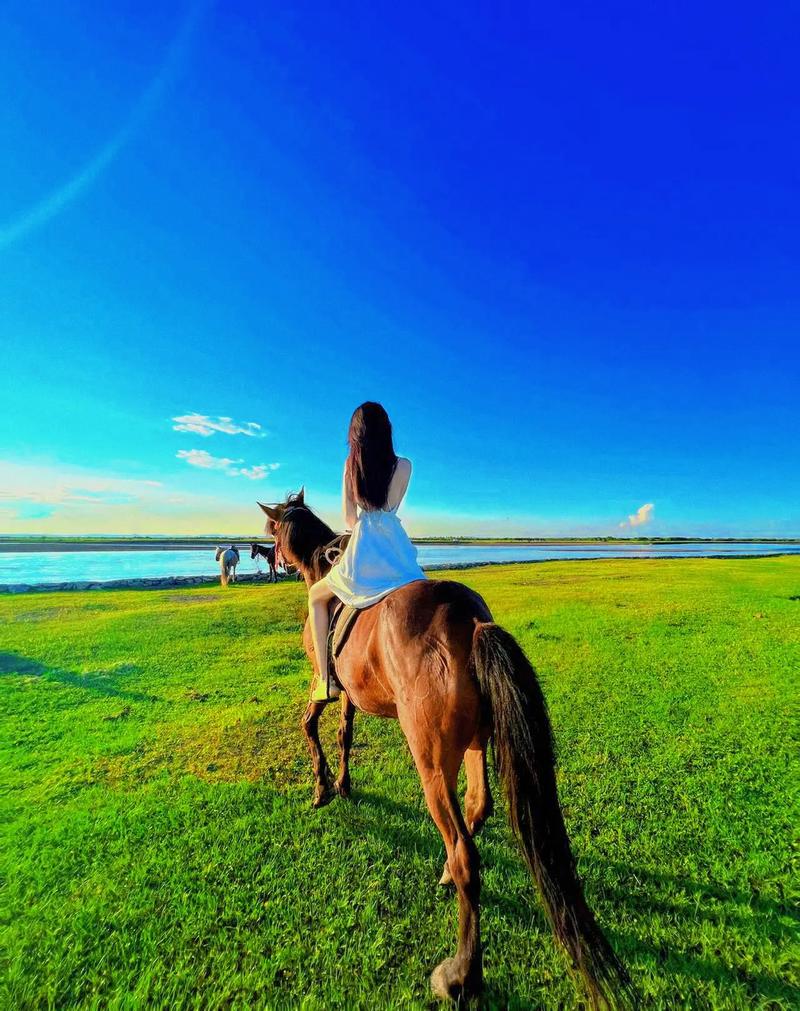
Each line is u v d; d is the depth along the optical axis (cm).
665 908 244
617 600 1209
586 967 164
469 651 205
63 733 481
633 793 350
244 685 629
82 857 293
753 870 266
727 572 2067
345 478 285
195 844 304
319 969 214
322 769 349
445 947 223
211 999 202
